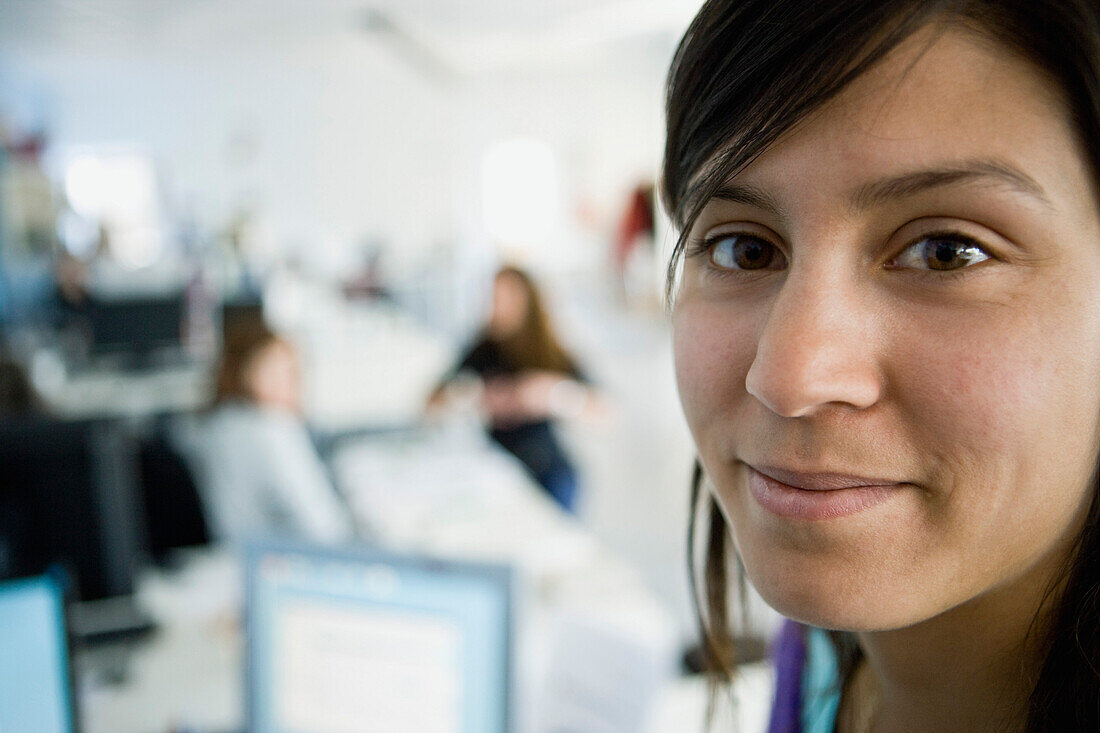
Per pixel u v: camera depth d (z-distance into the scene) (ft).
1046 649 1.15
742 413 1.15
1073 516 1.05
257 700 3.02
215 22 16.33
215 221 22.48
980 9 0.93
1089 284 0.96
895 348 0.99
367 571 2.84
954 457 0.97
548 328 8.57
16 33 17.02
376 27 16.70
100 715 3.88
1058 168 0.93
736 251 1.20
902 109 0.95
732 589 1.84
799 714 2.02
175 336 13.70
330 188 23.93
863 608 1.04
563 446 8.52
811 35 0.99
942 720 1.30
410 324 19.92
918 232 0.99
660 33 17.01
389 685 2.84
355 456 7.79
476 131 23.63
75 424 4.42
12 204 19.38
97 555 4.52
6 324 17.54
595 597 4.79
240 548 3.02
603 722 3.27
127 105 22.07
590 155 21.81
